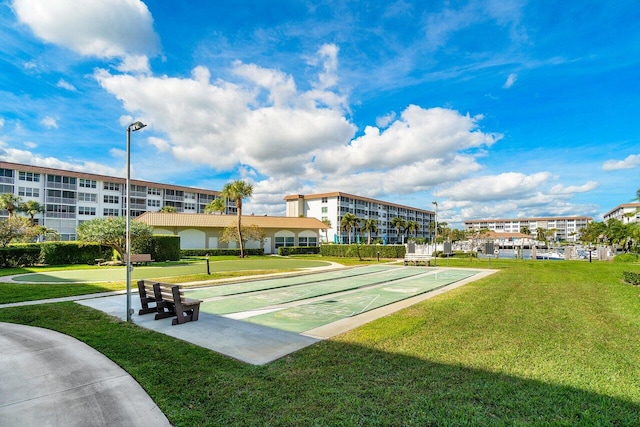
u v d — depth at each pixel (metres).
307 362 5.47
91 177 59.16
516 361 5.50
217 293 12.87
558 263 28.55
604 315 8.79
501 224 182.12
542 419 3.75
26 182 52.78
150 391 4.46
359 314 9.30
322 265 27.61
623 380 4.75
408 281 17.19
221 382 4.73
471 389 4.48
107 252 27.53
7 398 4.32
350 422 3.70
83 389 4.56
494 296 11.88
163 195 70.94
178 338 6.89
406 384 4.64
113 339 6.74
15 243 26.30
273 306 10.44
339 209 88.25
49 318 8.44
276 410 3.97
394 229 116.12
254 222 47.06
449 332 7.24
